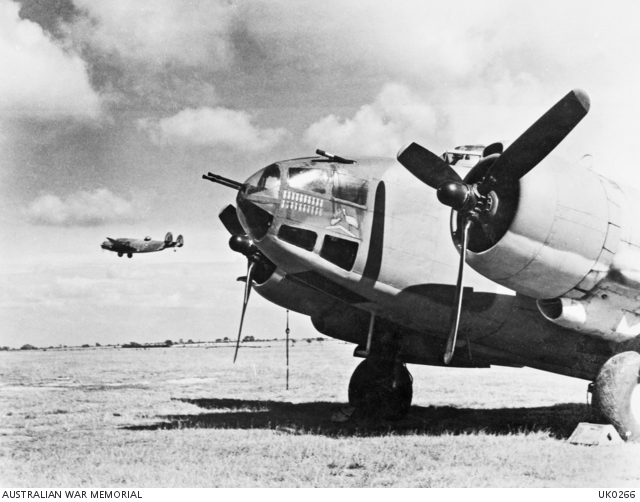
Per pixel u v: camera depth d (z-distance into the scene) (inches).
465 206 307.6
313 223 346.9
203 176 353.7
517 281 322.3
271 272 432.1
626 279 323.6
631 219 324.8
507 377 940.6
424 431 378.6
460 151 386.3
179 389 695.7
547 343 377.4
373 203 357.7
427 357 425.4
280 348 2299.5
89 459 298.7
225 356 1749.5
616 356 337.4
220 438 346.6
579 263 315.9
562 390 706.2
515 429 387.9
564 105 289.0
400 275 359.3
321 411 488.4
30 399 582.9
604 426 327.9
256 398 591.2
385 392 422.6
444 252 365.4
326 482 254.2
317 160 364.2
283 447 317.1
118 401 562.9
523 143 299.6
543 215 304.7
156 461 291.3
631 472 268.7
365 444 325.7
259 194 345.7
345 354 1766.7
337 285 376.2
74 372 1068.5
